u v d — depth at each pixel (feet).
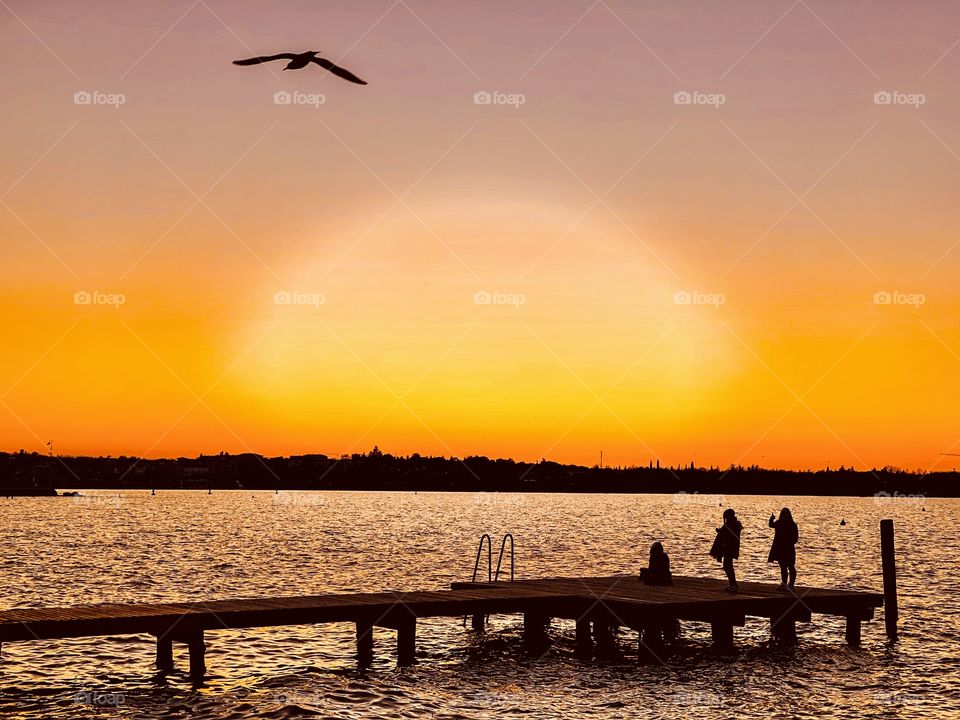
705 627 105.91
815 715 68.69
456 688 75.46
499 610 85.81
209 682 75.66
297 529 344.49
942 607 125.29
